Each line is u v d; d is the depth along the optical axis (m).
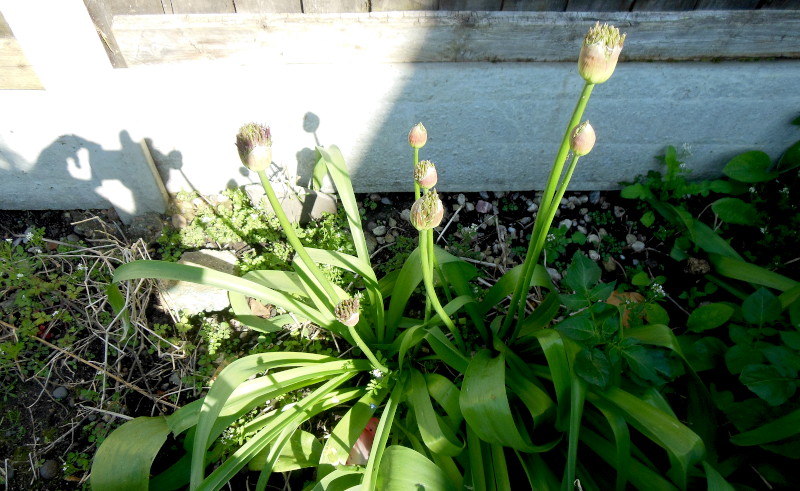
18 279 0.97
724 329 0.91
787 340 0.69
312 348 0.91
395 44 0.87
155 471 0.82
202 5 0.82
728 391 0.79
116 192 1.02
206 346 0.94
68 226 1.08
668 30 0.87
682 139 1.05
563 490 0.58
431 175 0.63
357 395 0.82
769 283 0.89
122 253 1.02
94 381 0.89
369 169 1.08
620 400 0.64
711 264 1.00
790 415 0.65
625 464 0.62
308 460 0.75
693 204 1.12
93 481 0.64
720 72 0.93
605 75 0.48
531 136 1.03
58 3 0.74
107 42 0.83
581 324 0.67
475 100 0.95
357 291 0.98
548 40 0.87
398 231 1.09
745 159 1.05
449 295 0.85
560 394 0.64
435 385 0.75
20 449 0.84
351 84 0.92
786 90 0.96
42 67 0.81
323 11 0.84
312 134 1.00
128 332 0.94
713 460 0.73
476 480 0.66
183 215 1.08
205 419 0.62
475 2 0.84
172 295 0.94
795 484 0.71
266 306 0.98
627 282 1.03
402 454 0.64
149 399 0.89
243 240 1.05
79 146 0.94
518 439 0.60
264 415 0.78
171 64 0.87
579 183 1.14
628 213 1.12
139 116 0.93
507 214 1.13
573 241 1.07
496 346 0.79
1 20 0.77
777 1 0.85
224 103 0.93
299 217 1.09
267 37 0.84
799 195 1.06
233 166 1.05
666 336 0.69
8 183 1.02
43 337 0.94
